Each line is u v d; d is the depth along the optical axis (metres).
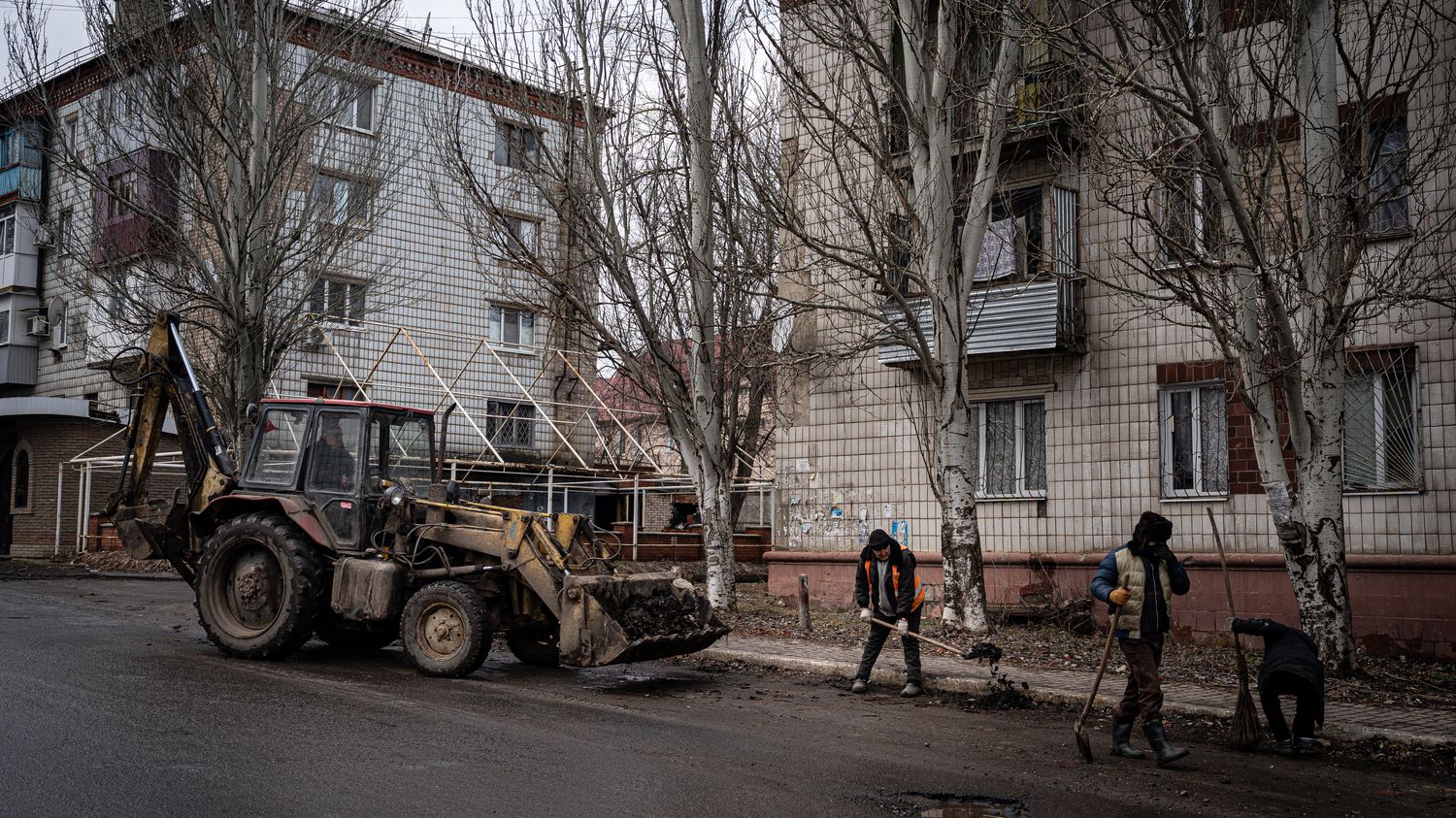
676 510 26.69
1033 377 15.83
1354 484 13.23
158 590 18.94
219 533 11.27
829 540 17.75
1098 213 15.23
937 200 13.19
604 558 11.50
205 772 6.23
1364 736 8.34
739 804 6.04
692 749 7.44
